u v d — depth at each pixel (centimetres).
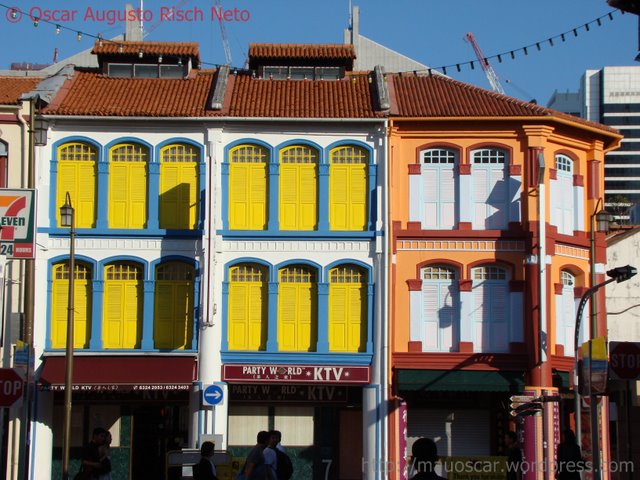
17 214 2727
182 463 2631
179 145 3712
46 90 3734
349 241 3656
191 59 4072
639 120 15062
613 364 2275
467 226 3694
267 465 2386
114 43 4025
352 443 3712
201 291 3600
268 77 4047
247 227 3691
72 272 3186
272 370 3609
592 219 3369
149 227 3653
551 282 3709
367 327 3634
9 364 3541
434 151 3753
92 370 3556
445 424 3709
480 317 3675
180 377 3547
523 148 3722
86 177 3691
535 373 3584
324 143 3703
